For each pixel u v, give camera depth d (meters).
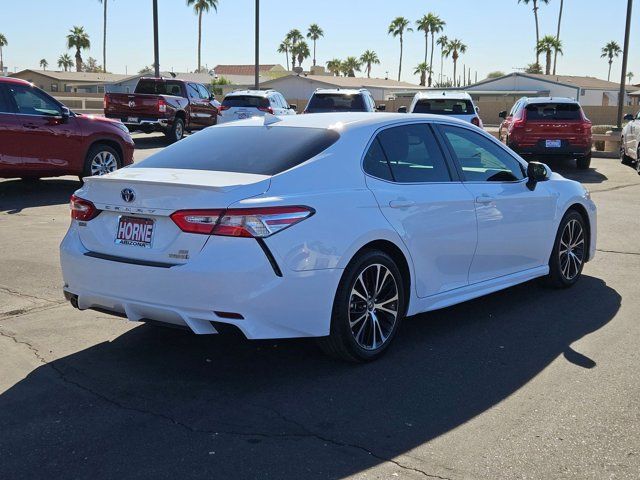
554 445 3.53
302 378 4.38
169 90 23.58
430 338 5.14
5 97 10.70
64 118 11.40
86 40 93.94
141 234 4.27
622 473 3.26
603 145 23.05
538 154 16.77
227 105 23.41
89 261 4.40
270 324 4.05
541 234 6.05
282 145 4.66
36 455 3.42
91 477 3.23
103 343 4.98
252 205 3.98
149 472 3.27
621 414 3.88
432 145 5.27
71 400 4.04
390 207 4.65
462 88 66.25
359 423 3.77
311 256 4.13
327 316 4.29
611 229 9.36
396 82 80.00
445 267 5.14
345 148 4.64
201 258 3.98
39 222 9.18
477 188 5.41
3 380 4.31
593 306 5.94
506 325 5.44
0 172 10.68
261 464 3.34
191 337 5.12
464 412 3.91
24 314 5.58
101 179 4.43
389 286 4.71
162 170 4.55
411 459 3.39
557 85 62.91
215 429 3.70
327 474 3.25
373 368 4.55
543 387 4.25
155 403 4.01
